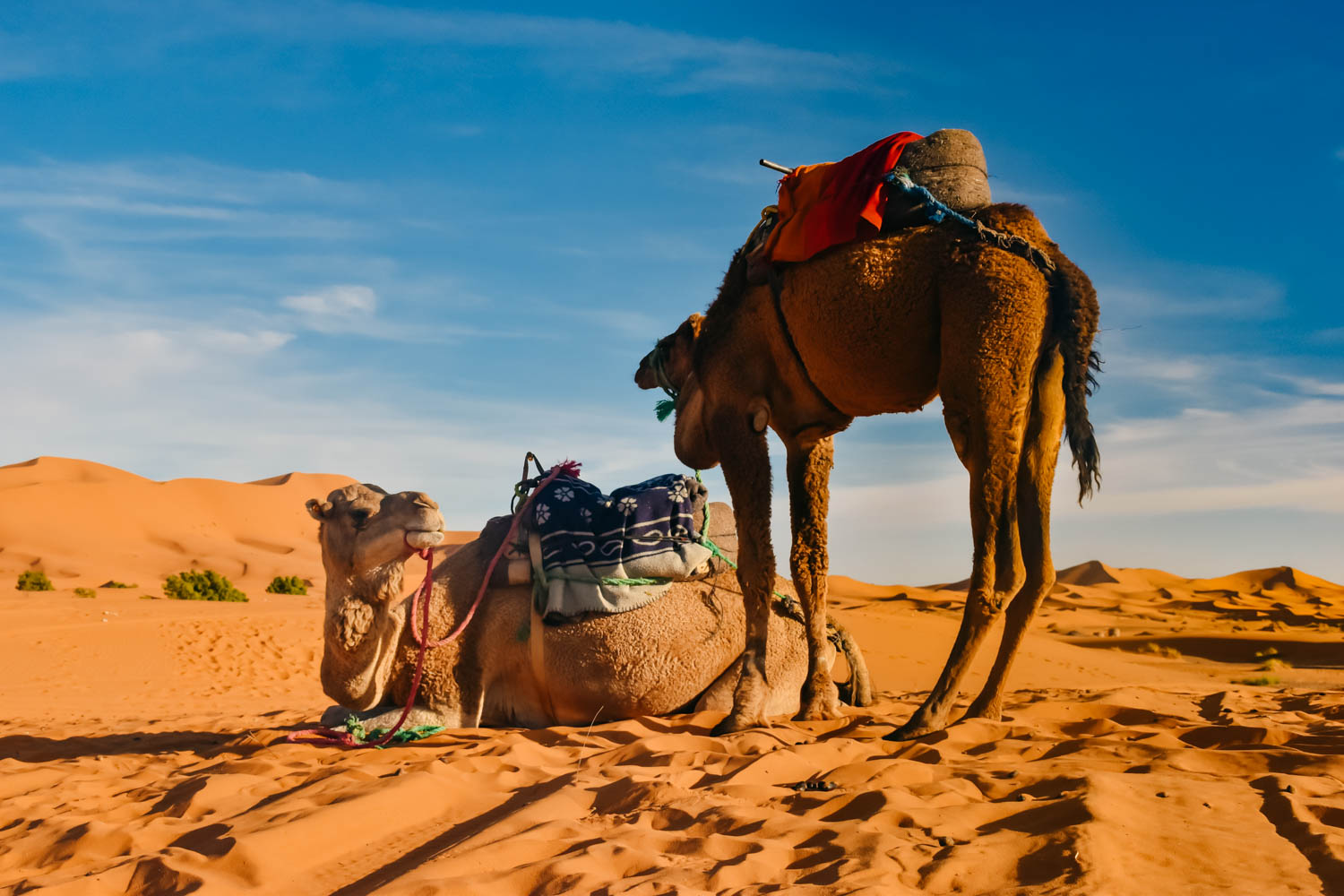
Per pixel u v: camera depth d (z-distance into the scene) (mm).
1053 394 5707
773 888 2924
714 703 6719
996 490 5469
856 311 5824
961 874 3025
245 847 3447
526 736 6176
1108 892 2764
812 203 6047
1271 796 3855
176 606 35062
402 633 6520
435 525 5930
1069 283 5590
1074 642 44781
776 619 7039
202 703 13875
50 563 78625
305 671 20562
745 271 6680
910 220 5809
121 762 6246
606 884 3004
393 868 3447
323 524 6102
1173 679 21359
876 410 6379
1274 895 2826
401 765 5082
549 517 6645
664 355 7707
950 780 4336
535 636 6543
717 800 4078
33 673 18094
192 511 102062
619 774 4609
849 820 3709
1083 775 4086
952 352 5566
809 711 6773
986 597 5512
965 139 5863
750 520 6605
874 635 22469
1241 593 111000
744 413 6695
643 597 6559
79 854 3766
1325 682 22938
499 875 3062
